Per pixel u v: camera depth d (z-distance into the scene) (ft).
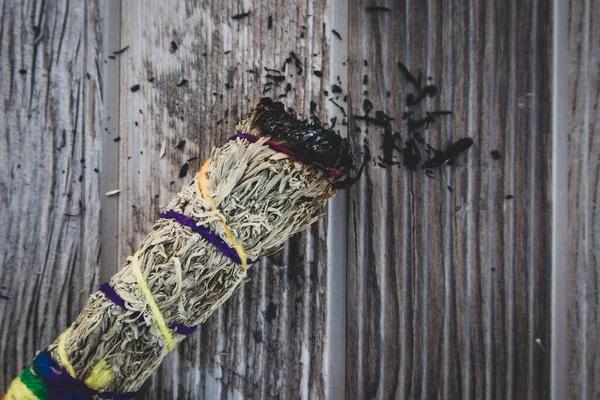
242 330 1.15
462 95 1.16
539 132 1.16
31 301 1.15
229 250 0.99
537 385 1.15
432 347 1.15
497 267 1.16
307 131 1.01
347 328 1.15
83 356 1.00
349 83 1.15
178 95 1.16
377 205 1.15
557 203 1.16
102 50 1.16
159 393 1.15
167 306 1.00
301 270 1.15
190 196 1.01
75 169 1.16
